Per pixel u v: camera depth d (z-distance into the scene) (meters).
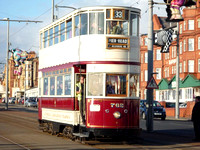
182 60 61.34
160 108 38.84
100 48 16.25
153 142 17.11
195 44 58.62
